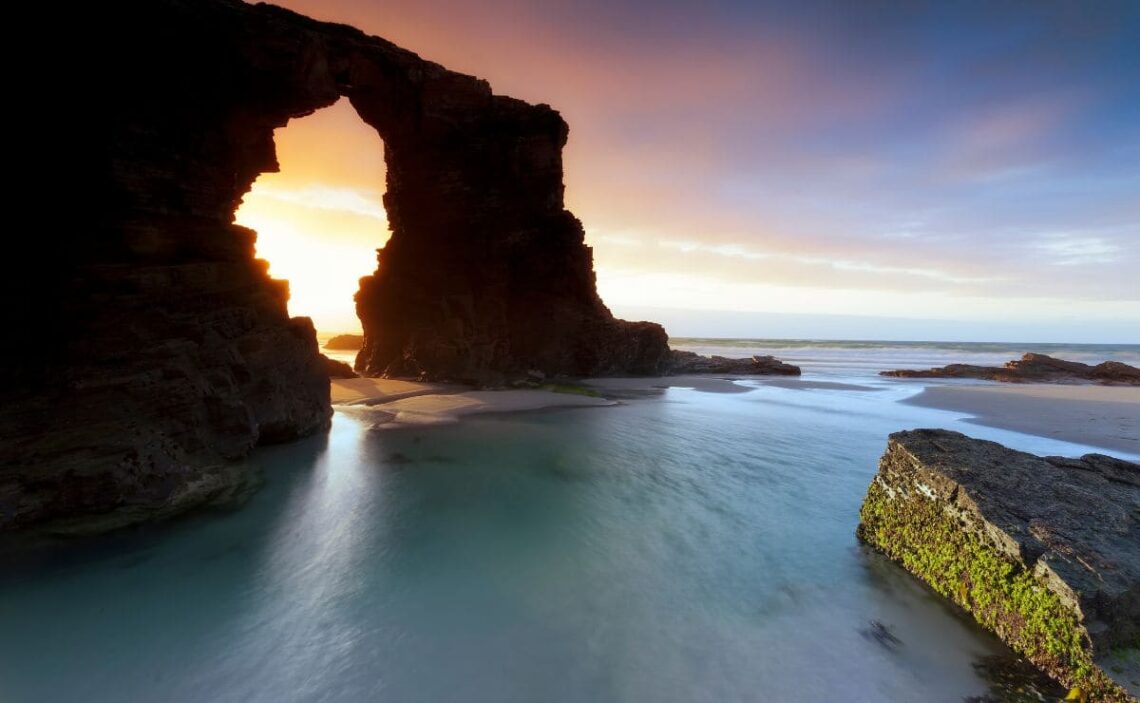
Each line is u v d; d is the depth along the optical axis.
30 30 14.38
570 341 45.12
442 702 6.77
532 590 9.67
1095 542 7.76
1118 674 6.50
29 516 11.03
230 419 16.56
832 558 11.05
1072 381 48.94
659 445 20.55
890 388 41.78
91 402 12.99
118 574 10.05
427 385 36.25
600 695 6.95
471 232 41.38
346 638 8.16
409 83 36.66
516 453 19.19
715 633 8.38
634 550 11.38
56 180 15.09
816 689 7.13
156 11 16.89
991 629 8.33
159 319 15.38
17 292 13.81
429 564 10.68
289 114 23.77
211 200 18.91
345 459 18.19
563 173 45.50
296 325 22.25
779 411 29.06
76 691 6.96
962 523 9.12
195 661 7.58
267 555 10.98
